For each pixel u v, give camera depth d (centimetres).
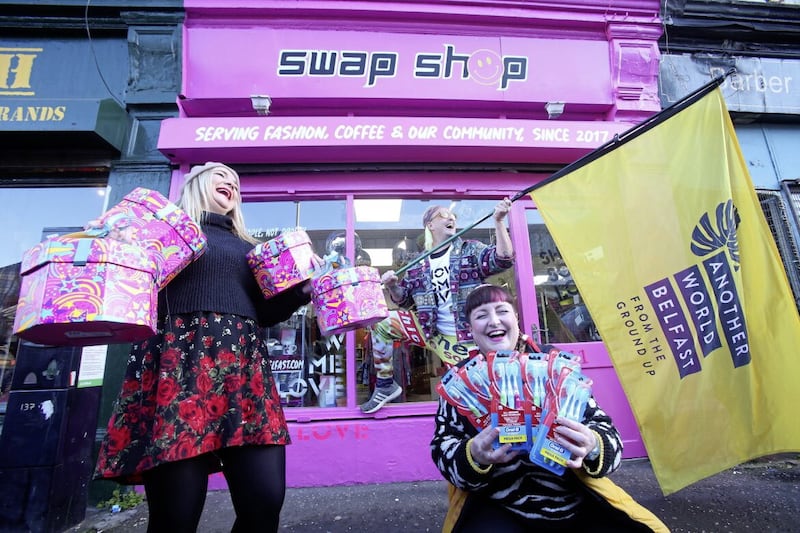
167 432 108
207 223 148
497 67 387
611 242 243
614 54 396
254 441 122
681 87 412
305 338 343
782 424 212
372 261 360
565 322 362
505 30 395
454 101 379
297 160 356
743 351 220
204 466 120
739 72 419
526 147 353
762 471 302
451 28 388
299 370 337
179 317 125
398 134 344
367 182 364
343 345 341
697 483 283
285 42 370
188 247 124
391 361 328
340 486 300
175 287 129
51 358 245
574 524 130
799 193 406
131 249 104
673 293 231
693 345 227
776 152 418
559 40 397
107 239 103
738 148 229
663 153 240
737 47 430
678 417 224
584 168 253
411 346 339
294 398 331
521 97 386
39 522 227
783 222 398
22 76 355
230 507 265
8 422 236
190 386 116
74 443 250
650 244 238
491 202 381
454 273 276
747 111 409
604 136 361
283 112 373
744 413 217
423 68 380
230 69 363
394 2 377
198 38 365
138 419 117
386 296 350
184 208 149
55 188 355
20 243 343
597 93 394
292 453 304
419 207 374
